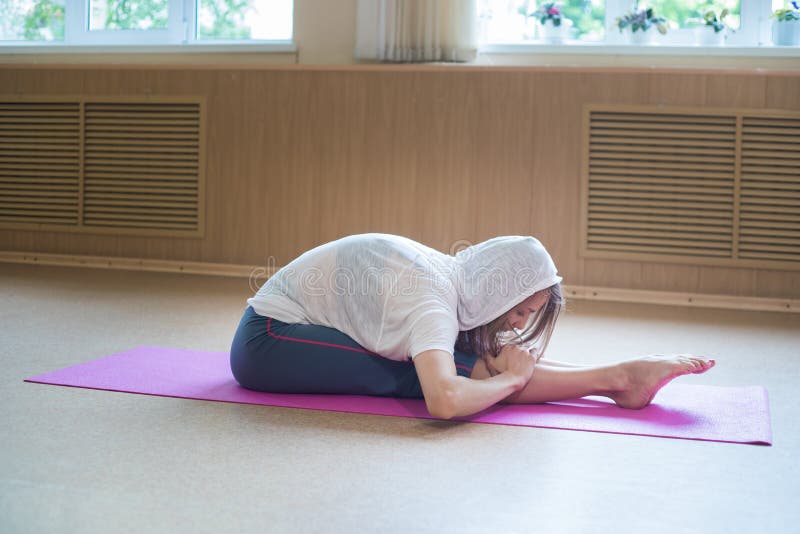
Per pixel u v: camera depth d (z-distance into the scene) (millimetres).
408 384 1905
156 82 4523
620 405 1889
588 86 4027
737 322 3393
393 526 1185
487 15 4344
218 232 4484
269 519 1201
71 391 1920
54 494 1283
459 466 1458
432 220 4227
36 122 4711
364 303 1818
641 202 3996
